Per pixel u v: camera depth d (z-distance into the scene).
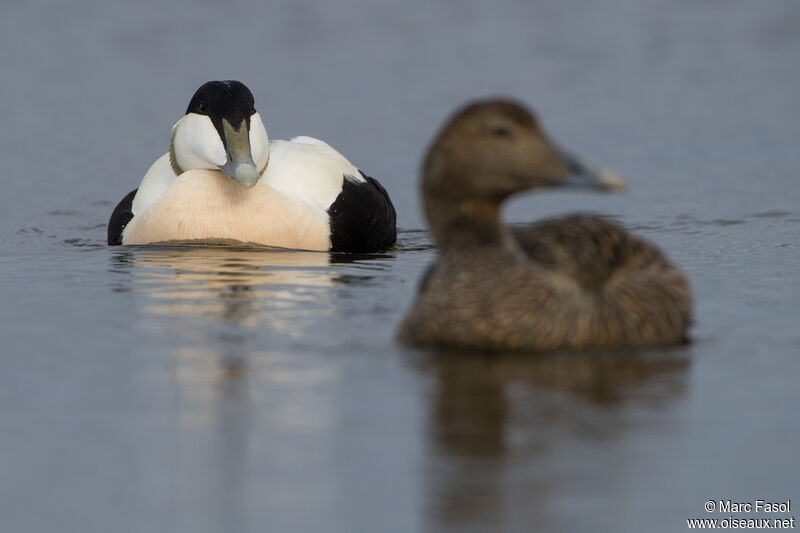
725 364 10.47
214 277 14.21
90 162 23.25
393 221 18.11
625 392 9.73
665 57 32.25
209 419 9.15
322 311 12.41
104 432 8.91
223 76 29.92
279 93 28.27
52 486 8.05
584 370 10.28
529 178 10.61
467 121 10.77
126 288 13.51
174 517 7.62
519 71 30.53
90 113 27.05
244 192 16.73
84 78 30.12
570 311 10.70
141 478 8.14
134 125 26.12
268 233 16.59
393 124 25.59
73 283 13.79
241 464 8.33
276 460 8.39
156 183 17.48
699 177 21.30
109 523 7.57
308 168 17.42
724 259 15.18
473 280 10.77
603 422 9.05
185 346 11.06
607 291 11.02
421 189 11.20
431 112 26.59
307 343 11.15
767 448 8.58
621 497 7.86
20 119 26.44
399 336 11.22
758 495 7.91
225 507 7.73
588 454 8.47
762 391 9.74
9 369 10.36
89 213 19.58
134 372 10.28
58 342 11.20
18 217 19.09
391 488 7.95
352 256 16.22
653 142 24.16
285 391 9.77
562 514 7.62
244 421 9.09
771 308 12.48
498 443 8.66
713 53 32.62
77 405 9.47
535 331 10.66
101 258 15.53
